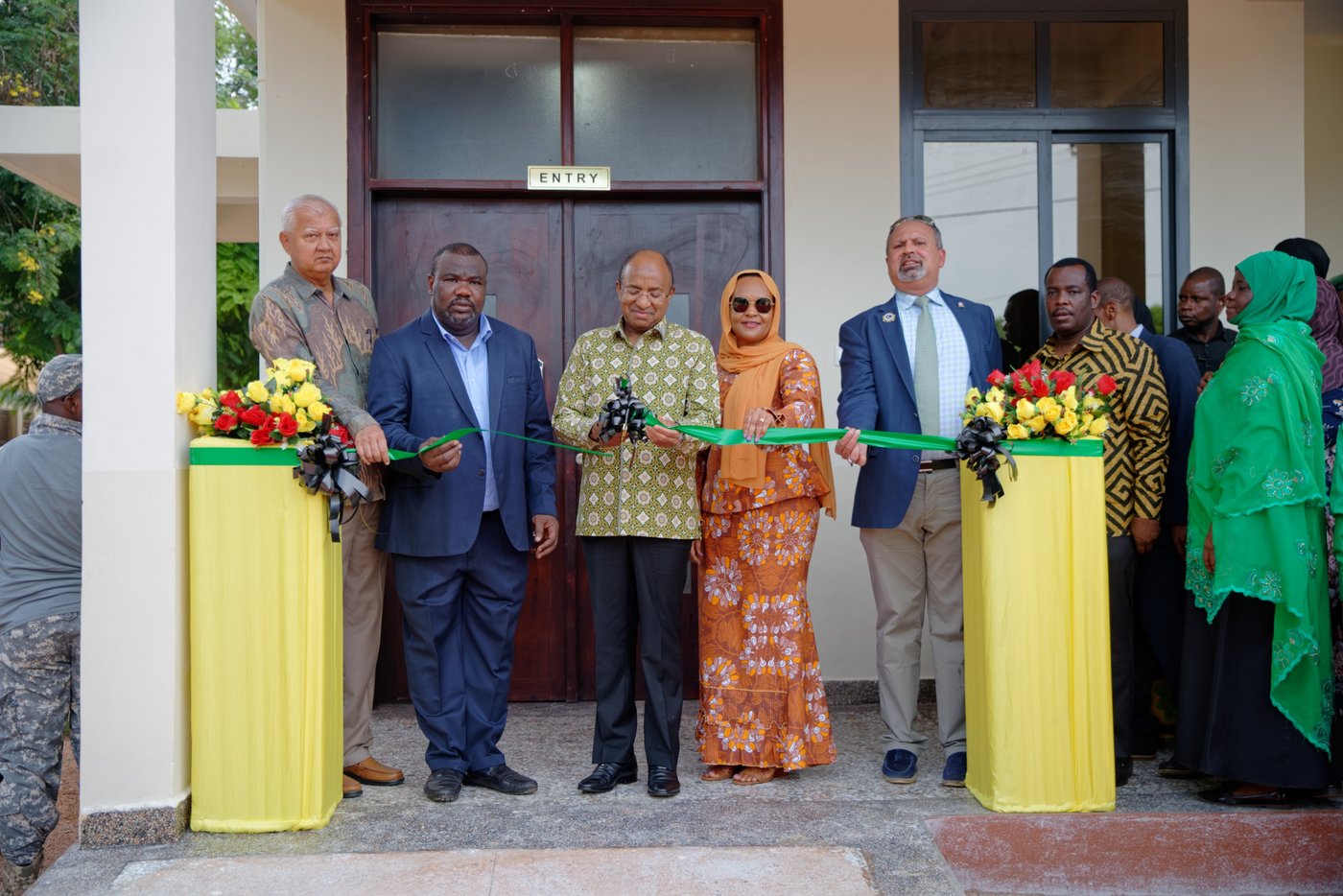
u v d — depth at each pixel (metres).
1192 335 4.54
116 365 3.06
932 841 3.06
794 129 4.72
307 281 3.45
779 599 3.48
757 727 3.49
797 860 2.91
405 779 3.62
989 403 3.23
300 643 3.11
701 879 2.82
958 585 3.57
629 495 3.35
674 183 4.71
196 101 3.24
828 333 4.73
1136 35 4.80
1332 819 3.27
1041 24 4.77
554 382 4.75
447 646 3.42
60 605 3.55
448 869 2.86
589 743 4.05
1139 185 4.82
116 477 3.05
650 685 3.40
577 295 4.77
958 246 4.79
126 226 3.06
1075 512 3.28
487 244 4.75
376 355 3.44
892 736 3.58
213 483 3.09
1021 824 3.21
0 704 3.54
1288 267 3.40
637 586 3.41
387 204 4.70
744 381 3.54
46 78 10.47
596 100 4.77
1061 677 3.27
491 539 3.45
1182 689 3.51
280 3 4.54
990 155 4.79
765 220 4.73
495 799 3.39
